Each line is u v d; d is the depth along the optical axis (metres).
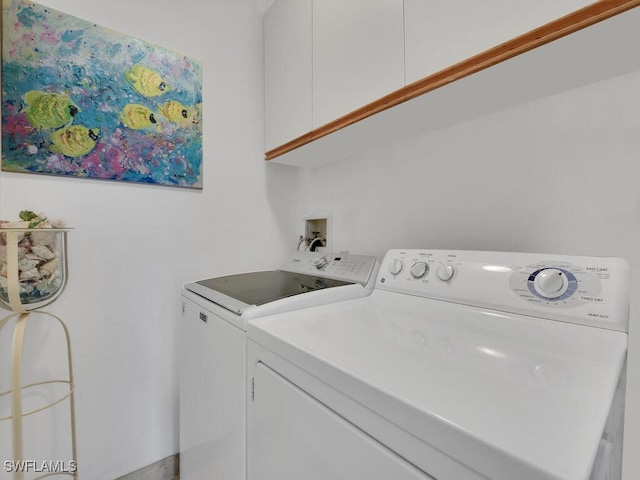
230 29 1.70
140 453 1.42
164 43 1.46
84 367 1.27
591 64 0.80
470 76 0.85
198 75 1.57
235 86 1.72
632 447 0.83
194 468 1.14
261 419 0.75
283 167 1.94
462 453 0.37
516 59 0.77
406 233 1.39
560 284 0.74
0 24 1.10
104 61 1.30
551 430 0.36
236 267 1.73
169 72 1.47
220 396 0.95
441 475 0.39
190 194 1.56
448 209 1.24
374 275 1.25
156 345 1.46
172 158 1.49
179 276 1.52
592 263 0.73
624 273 0.70
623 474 0.83
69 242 1.24
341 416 0.53
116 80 1.33
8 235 0.95
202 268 1.60
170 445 1.50
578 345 0.62
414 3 0.96
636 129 0.83
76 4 1.25
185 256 1.54
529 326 0.73
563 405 0.41
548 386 0.46
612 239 0.86
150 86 1.42
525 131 1.03
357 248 1.63
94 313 1.29
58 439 1.22
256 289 1.16
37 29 1.16
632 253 0.83
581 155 0.92
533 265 0.81
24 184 1.15
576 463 0.31
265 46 1.78
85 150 1.26
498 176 1.10
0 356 1.11
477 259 0.92
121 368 1.36
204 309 1.08
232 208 1.71
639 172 0.82
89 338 1.28
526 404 0.42
